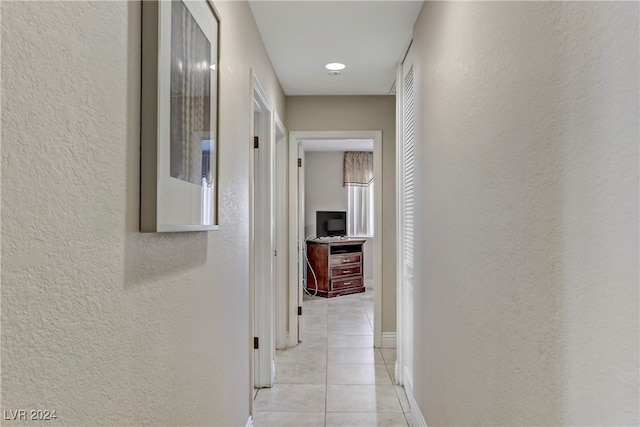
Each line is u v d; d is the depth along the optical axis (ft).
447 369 5.93
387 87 12.42
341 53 9.89
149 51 3.27
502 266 3.97
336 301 20.36
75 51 2.45
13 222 2.01
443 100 6.15
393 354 12.51
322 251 21.53
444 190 6.10
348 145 22.29
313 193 24.30
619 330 2.34
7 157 1.97
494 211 4.17
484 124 4.45
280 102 12.09
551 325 3.08
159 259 3.62
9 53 1.97
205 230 4.61
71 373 2.43
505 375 3.91
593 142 2.57
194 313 4.56
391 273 13.10
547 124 3.12
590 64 2.59
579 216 2.72
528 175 3.43
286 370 11.24
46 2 2.21
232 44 6.31
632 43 2.22
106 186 2.77
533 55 3.34
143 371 3.33
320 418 8.56
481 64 4.54
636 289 2.21
